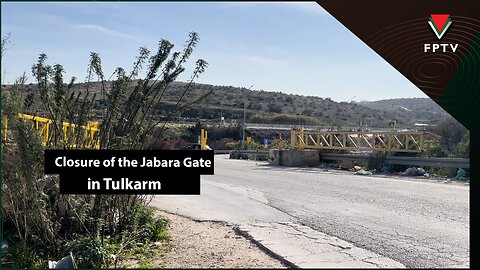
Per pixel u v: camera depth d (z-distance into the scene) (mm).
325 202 10172
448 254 6027
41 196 6062
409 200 10508
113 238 6516
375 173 17781
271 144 33125
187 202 9922
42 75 6402
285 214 8719
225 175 16500
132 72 6723
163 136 7391
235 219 8203
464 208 9406
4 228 6742
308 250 6098
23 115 6219
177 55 6828
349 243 6516
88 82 6668
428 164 17062
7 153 6129
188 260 5777
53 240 6184
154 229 6879
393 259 5797
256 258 5840
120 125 6715
